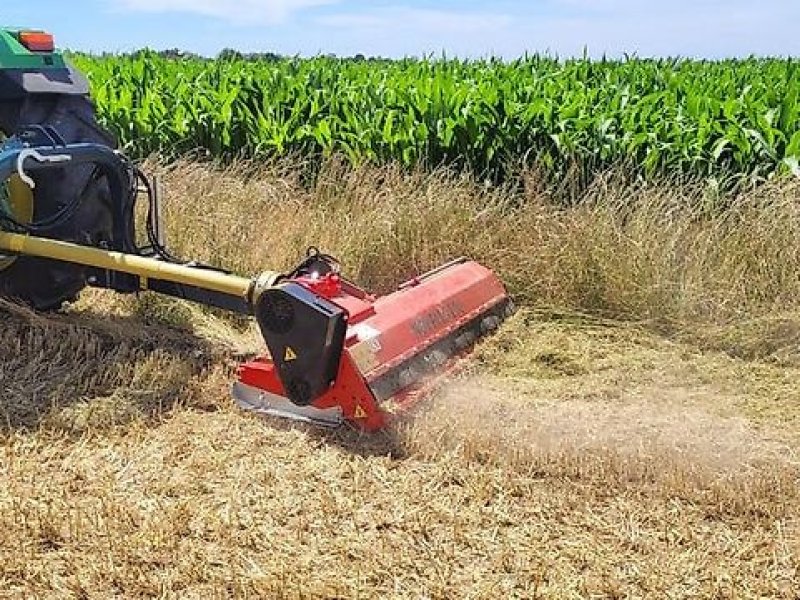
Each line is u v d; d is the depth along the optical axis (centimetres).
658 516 360
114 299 572
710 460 391
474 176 799
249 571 325
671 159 747
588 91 998
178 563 328
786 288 584
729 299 580
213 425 430
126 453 405
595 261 602
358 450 409
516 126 786
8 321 521
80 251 469
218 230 650
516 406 446
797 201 620
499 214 652
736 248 604
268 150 876
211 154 910
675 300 580
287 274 444
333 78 1173
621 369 511
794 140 723
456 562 332
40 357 484
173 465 397
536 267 614
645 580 320
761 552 338
